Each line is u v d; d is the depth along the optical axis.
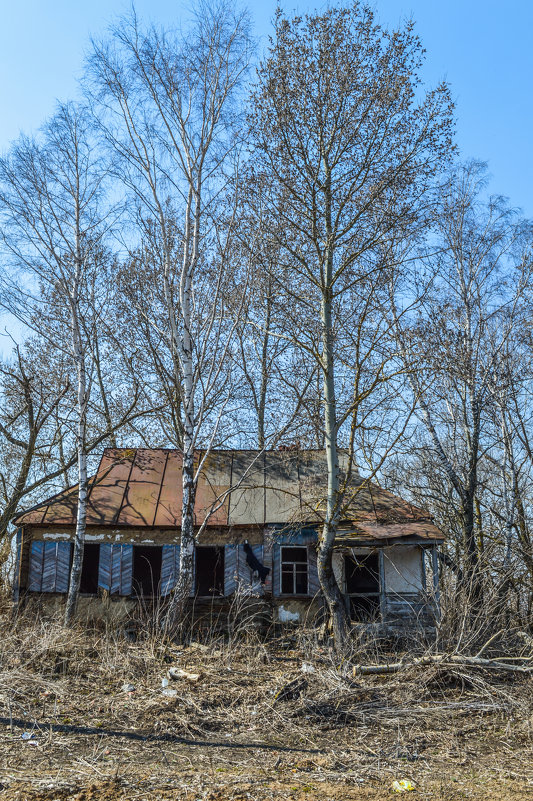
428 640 14.98
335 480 15.50
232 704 11.46
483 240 21.75
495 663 12.60
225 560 18.53
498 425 21.62
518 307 21.52
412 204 15.76
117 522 18.47
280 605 18.11
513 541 19.67
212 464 20.69
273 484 19.88
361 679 12.70
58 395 21.86
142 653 14.31
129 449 21.50
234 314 18.55
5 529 20.67
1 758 8.56
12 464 23.80
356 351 15.51
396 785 8.26
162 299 21.77
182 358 17.59
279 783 8.13
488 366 20.50
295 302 16.84
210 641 16.05
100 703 11.06
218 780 8.14
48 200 18.47
